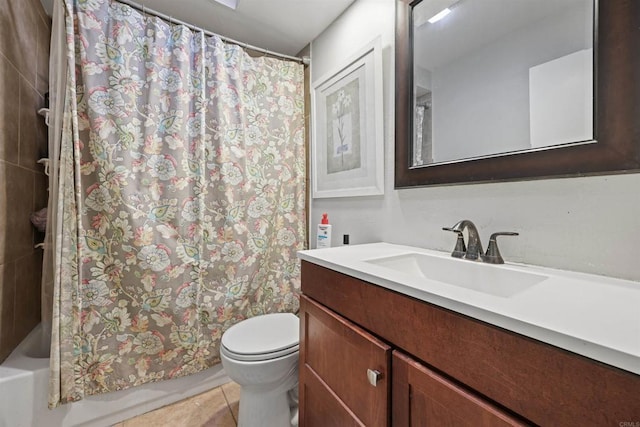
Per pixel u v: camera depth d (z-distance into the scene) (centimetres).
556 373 39
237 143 155
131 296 128
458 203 100
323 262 90
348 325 77
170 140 136
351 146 146
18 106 122
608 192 68
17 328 124
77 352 117
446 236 104
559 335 39
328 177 163
